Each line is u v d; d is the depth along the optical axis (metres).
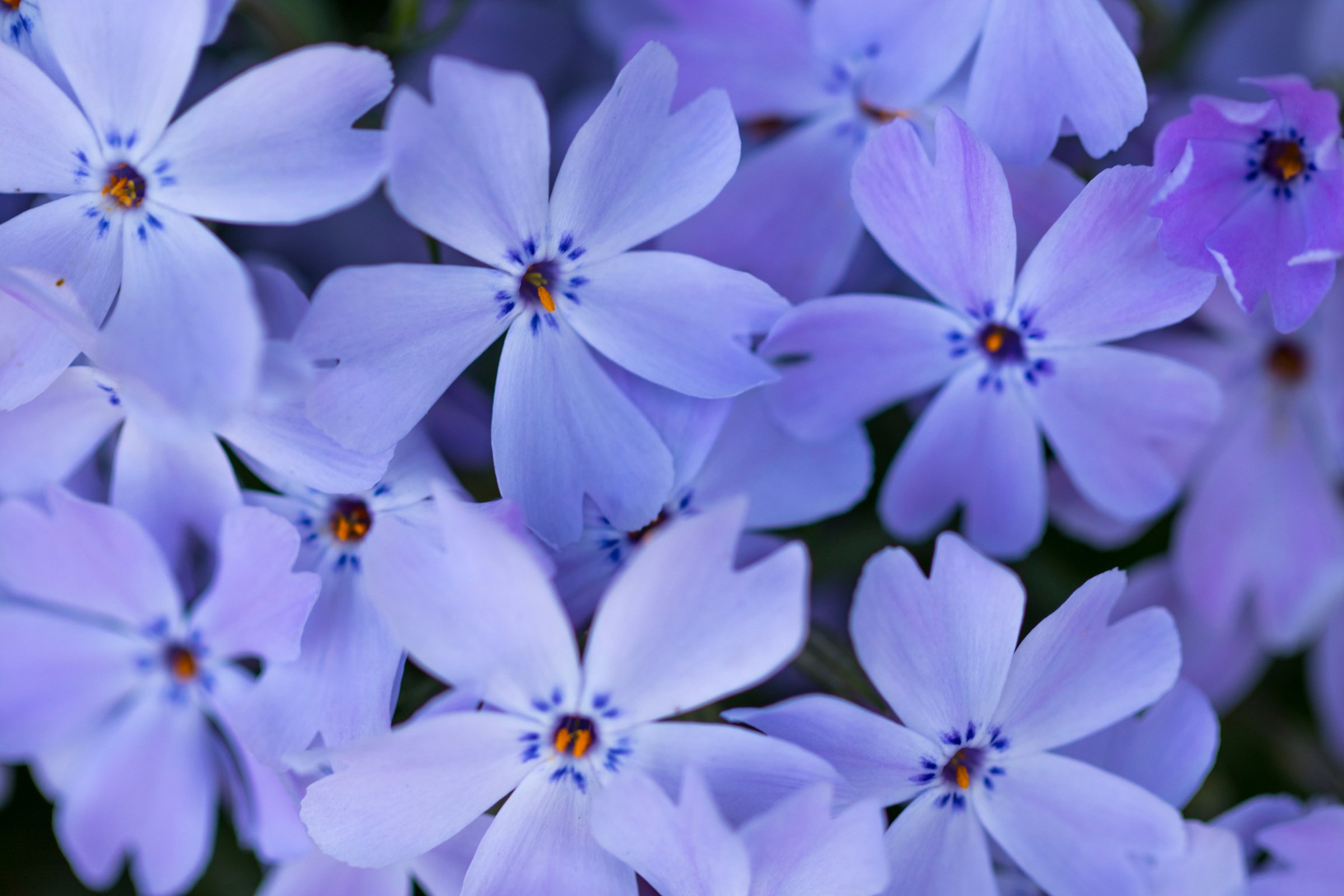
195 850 0.16
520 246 0.14
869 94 0.15
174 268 0.14
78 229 0.14
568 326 0.14
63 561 0.15
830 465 0.15
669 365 0.14
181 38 0.14
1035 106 0.14
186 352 0.13
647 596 0.13
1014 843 0.14
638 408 0.14
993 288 0.14
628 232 0.14
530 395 0.14
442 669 0.14
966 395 0.15
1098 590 0.14
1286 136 0.14
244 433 0.14
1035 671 0.14
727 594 0.13
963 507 0.16
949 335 0.15
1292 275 0.14
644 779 0.13
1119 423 0.15
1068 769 0.14
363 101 0.14
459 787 0.14
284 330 0.14
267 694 0.14
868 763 0.14
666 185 0.14
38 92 0.14
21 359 0.14
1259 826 0.15
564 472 0.14
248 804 0.15
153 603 0.15
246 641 0.15
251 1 0.15
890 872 0.14
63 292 0.14
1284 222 0.14
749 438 0.15
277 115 0.14
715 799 0.14
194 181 0.14
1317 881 0.15
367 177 0.14
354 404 0.14
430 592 0.13
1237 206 0.14
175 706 0.16
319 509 0.14
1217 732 0.15
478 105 0.14
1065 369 0.15
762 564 0.13
